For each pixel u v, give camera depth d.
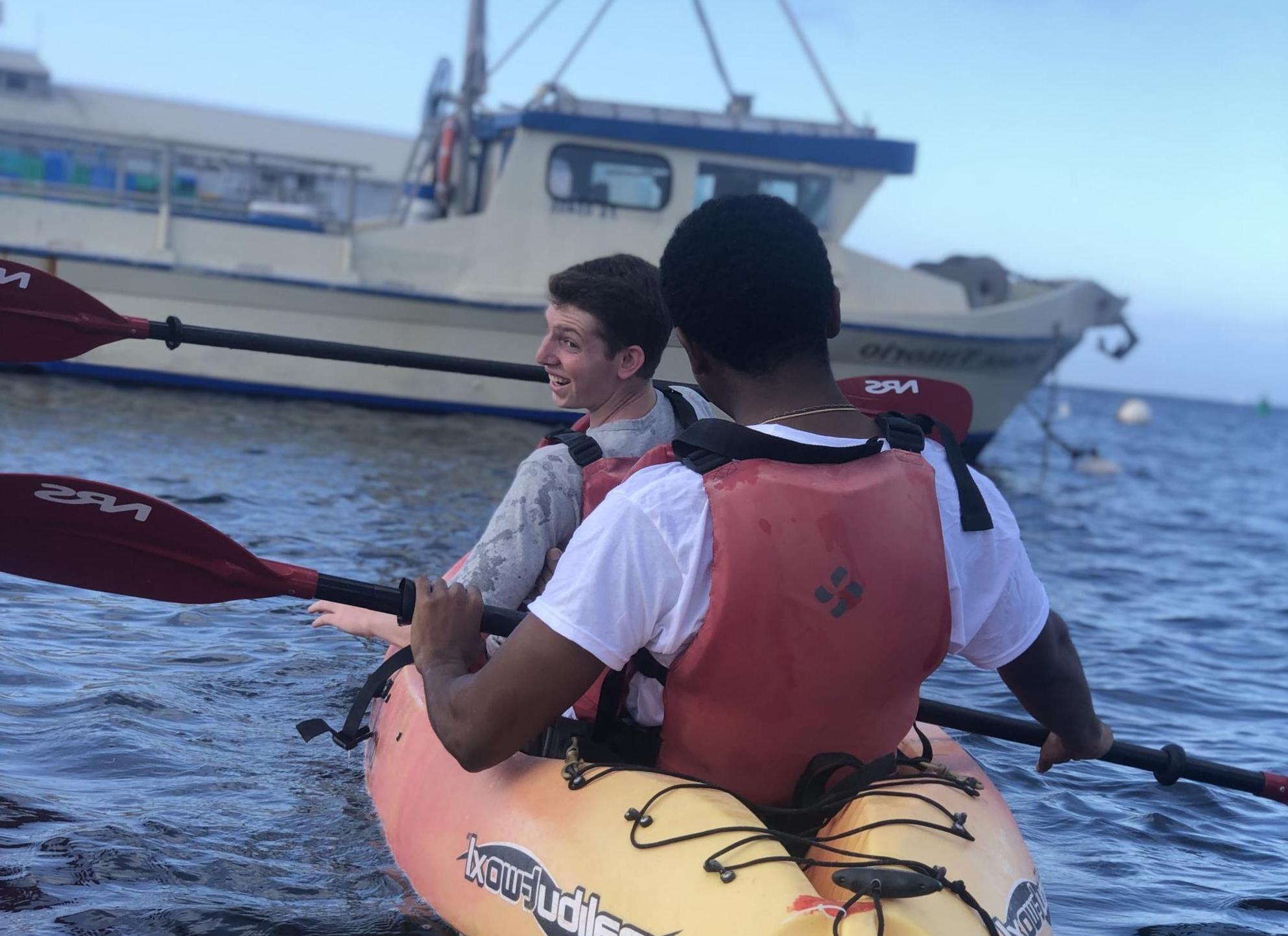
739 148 11.57
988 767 4.16
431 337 11.48
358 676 4.37
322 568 5.81
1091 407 72.31
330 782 3.35
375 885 2.71
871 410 3.80
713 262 1.96
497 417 11.82
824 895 2.03
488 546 2.54
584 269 2.64
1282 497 17.17
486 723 1.99
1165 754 2.87
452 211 12.60
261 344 3.93
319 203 12.99
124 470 7.87
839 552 1.93
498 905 2.27
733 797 2.10
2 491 2.46
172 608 5.12
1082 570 8.62
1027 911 2.12
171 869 2.78
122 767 3.38
